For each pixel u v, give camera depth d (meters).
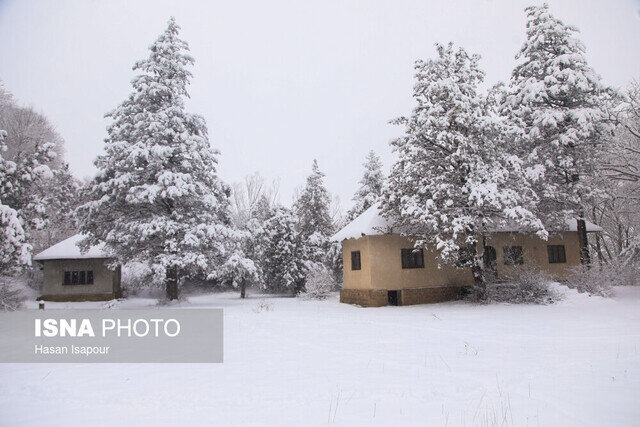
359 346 10.52
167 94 24.30
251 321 16.16
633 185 23.73
